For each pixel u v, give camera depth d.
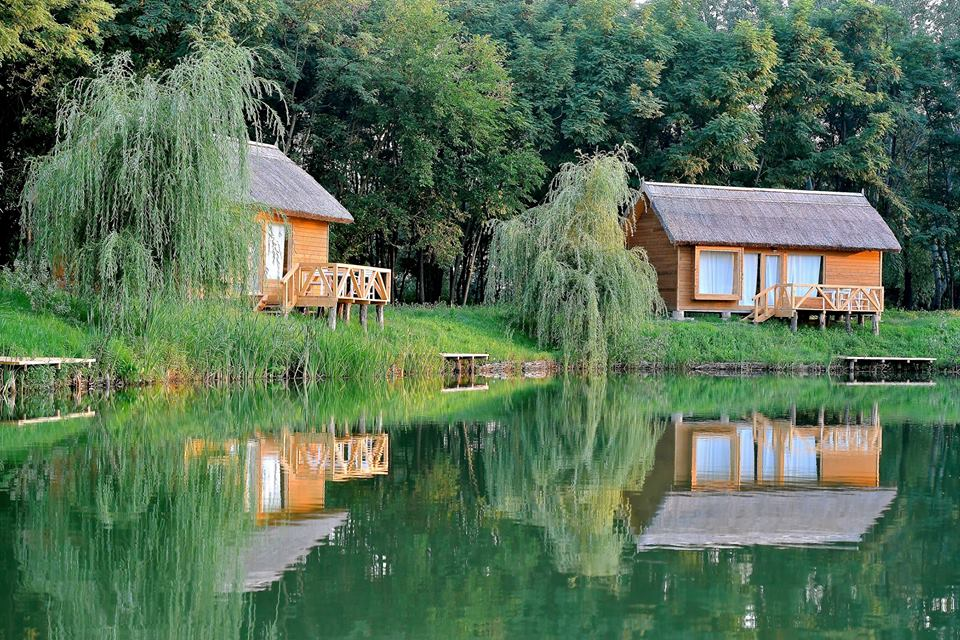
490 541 7.58
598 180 25.58
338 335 21.80
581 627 5.76
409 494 9.26
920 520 8.45
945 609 6.16
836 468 11.07
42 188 17.14
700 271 30.95
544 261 25.12
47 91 26.61
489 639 5.55
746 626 5.83
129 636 5.55
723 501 9.12
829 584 6.62
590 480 10.09
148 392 17.67
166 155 17.11
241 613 5.94
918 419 16.36
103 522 7.99
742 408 17.80
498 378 24.05
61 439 12.23
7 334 16.66
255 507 8.60
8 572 6.67
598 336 24.75
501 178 34.25
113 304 17.30
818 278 32.06
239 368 19.61
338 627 5.71
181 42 29.08
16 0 22.08
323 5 34.06
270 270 23.50
